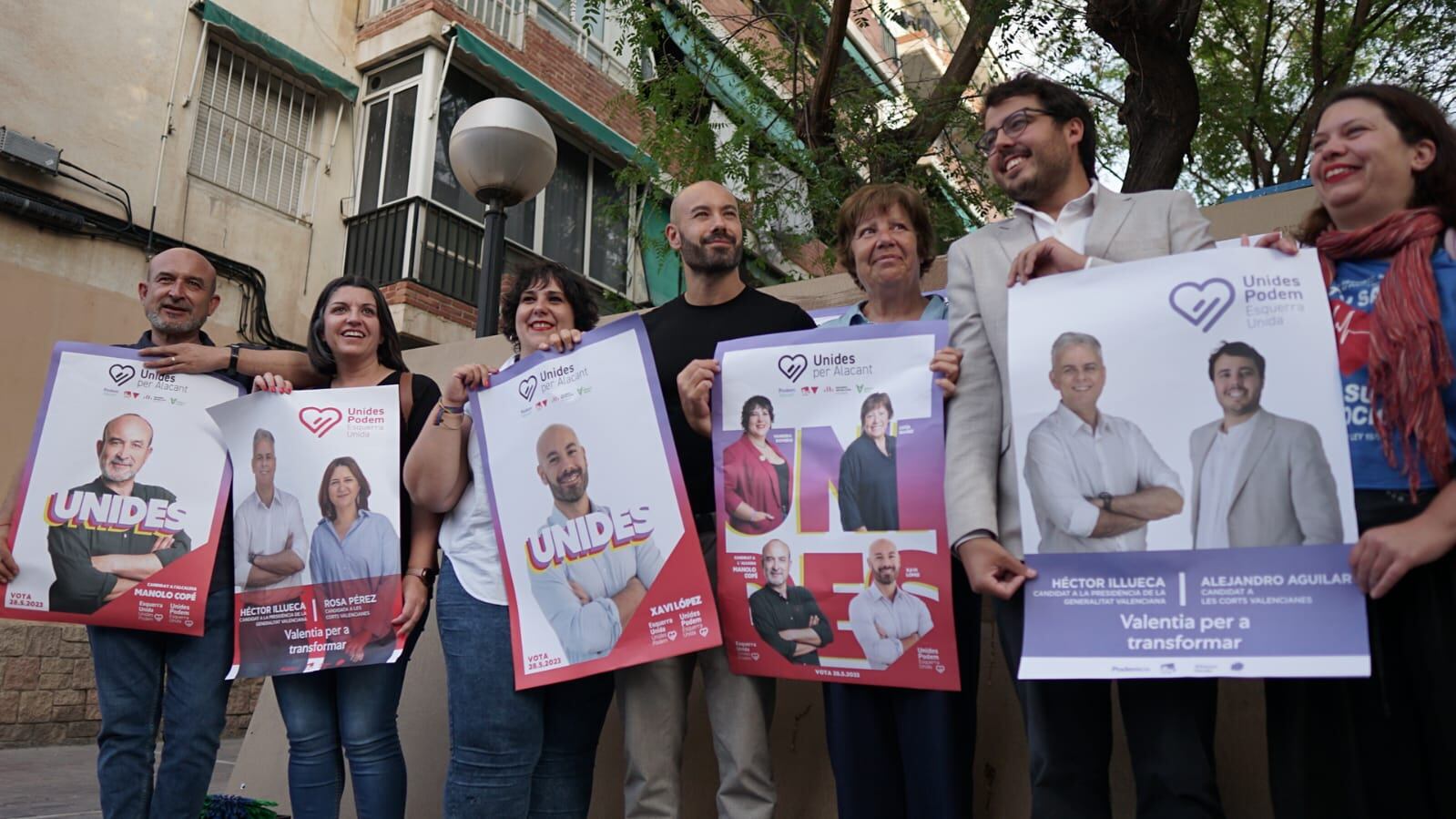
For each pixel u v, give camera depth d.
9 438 7.23
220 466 2.82
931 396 2.21
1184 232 2.01
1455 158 1.73
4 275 7.34
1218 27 9.29
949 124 7.12
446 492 2.62
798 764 2.96
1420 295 1.62
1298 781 1.66
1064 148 2.14
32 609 2.66
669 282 12.33
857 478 2.25
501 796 2.38
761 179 7.38
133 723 2.67
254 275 9.11
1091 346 1.86
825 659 2.23
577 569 2.42
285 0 9.66
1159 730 1.74
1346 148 1.76
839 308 3.08
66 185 7.79
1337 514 1.64
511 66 10.40
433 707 3.65
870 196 2.57
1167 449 1.77
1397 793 1.60
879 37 11.33
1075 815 1.80
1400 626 1.62
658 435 2.41
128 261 8.20
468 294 10.02
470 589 2.52
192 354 2.87
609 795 3.27
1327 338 1.71
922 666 2.13
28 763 5.80
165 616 2.67
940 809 2.11
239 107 9.30
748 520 2.34
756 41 7.89
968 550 1.90
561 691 2.57
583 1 11.91
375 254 9.75
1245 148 9.55
